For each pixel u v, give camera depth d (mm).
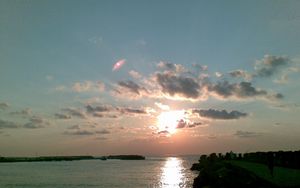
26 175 140750
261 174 59188
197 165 169250
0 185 98625
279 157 78188
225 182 60125
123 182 104875
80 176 133000
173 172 153250
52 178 122938
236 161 98500
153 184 97688
